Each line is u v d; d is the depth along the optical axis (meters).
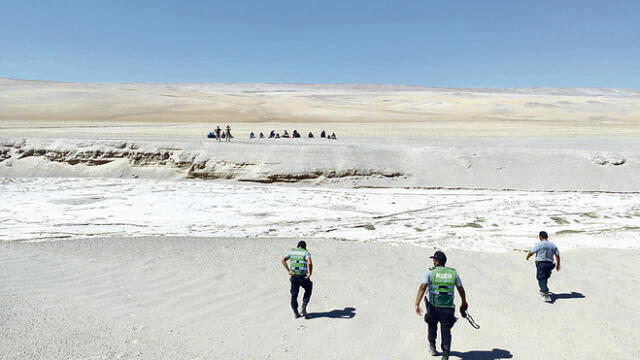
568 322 8.52
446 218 22.58
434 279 6.98
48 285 9.55
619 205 25.88
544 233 9.94
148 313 8.36
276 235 18.52
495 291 10.25
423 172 35.16
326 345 7.41
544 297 9.65
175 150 36.28
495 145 45.03
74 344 6.79
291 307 8.95
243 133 58.41
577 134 61.75
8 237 17.31
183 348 7.00
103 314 8.12
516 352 7.29
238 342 7.38
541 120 106.31
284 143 42.75
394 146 39.53
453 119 102.81
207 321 8.18
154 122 80.12
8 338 6.71
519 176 34.81
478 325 7.73
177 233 18.84
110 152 36.66
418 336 7.86
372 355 7.10
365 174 34.34
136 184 32.94
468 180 34.22
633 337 7.84
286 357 6.92
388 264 12.38
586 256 13.38
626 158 36.38
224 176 34.75
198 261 12.11
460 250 14.62
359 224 21.30
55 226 20.14
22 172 35.72
